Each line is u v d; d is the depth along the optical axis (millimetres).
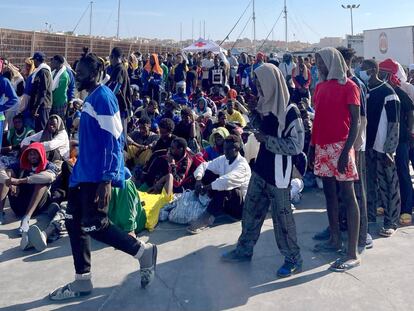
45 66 7371
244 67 16766
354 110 4059
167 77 15383
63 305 3672
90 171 3471
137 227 5156
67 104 8055
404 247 4738
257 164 4184
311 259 4469
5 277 4156
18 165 5922
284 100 3926
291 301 3693
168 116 8820
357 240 4266
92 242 4926
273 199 4094
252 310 3568
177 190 6242
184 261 4465
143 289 3900
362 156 4438
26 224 5223
